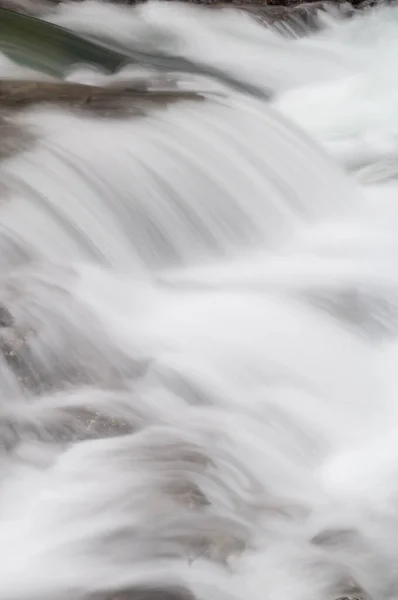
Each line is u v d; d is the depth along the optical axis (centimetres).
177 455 429
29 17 1135
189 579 353
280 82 1245
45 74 962
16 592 348
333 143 996
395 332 584
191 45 1341
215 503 399
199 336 547
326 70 1309
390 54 1391
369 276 650
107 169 662
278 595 350
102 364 494
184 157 718
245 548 373
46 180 625
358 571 374
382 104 1142
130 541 372
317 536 393
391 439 482
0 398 450
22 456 422
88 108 766
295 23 1477
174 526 380
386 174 881
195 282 629
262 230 725
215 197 710
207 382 505
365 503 426
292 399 505
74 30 1322
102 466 416
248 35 1408
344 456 465
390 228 751
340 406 507
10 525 383
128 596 343
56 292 536
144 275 627
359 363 546
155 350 523
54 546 372
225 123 792
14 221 573
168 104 804
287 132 828
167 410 473
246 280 638
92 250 611
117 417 451
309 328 571
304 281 637
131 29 1367
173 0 1520
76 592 346
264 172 764
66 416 444
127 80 993
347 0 1562
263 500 414
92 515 387
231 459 438
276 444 465
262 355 538
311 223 759
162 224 666
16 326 485
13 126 698
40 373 470
